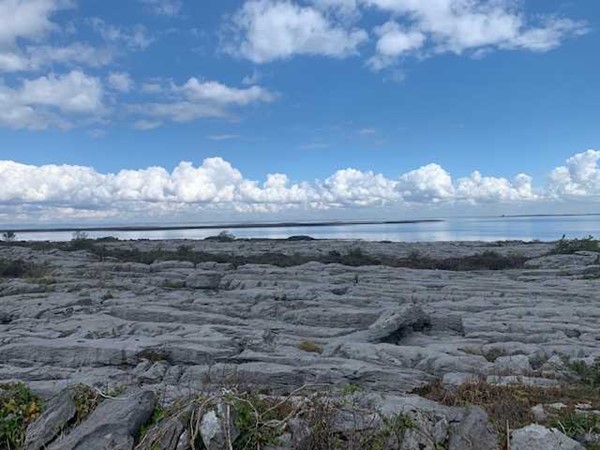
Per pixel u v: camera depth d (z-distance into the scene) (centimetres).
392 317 1631
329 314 1834
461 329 1738
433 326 1748
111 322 1744
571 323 1777
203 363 1356
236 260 3688
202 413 761
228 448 729
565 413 881
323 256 4059
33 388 1003
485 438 767
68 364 1369
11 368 1305
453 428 787
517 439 756
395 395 1030
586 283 2634
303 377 1208
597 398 1000
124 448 728
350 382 1201
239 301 2208
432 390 1112
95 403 827
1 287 2422
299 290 2323
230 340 1481
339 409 816
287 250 4909
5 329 1716
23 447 767
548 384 1098
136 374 1261
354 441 766
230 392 850
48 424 786
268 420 798
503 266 3566
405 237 9006
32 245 5194
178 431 748
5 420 807
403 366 1326
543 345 1501
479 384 1052
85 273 2939
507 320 1820
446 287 2500
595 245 4141
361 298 2186
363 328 1788
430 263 3650
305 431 775
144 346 1384
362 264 3619
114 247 5097
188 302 2156
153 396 830
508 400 943
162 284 2647
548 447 736
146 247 5212
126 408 779
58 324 1756
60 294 2297
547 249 4669
